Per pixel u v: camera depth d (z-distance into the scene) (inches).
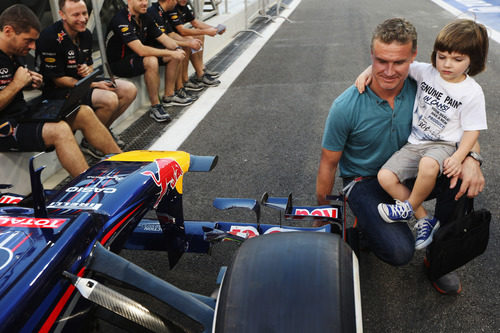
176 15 227.6
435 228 79.8
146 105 216.1
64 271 42.9
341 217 75.9
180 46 225.8
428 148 78.7
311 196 125.0
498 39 343.9
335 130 82.7
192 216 115.7
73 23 135.2
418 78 81.0
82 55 147.3
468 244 73.9
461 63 72.5
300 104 211.8
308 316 42.1
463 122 75.4
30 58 166.2
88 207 58.2
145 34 198.2
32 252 42.7
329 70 275.3
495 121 177.9
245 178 137.1
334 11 556.7
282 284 44.9
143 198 64.8
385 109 80.3
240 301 44.3
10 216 49.3
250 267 47.5
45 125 116.4
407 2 601.9
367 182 85.5
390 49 70.6
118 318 50.9
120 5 216.7
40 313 39.7
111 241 56.1
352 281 46.1
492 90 219.9
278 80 257.3
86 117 130.0
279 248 49.4
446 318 78.7
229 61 311.1
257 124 186.7
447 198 80.5
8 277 39.5
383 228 77.4
